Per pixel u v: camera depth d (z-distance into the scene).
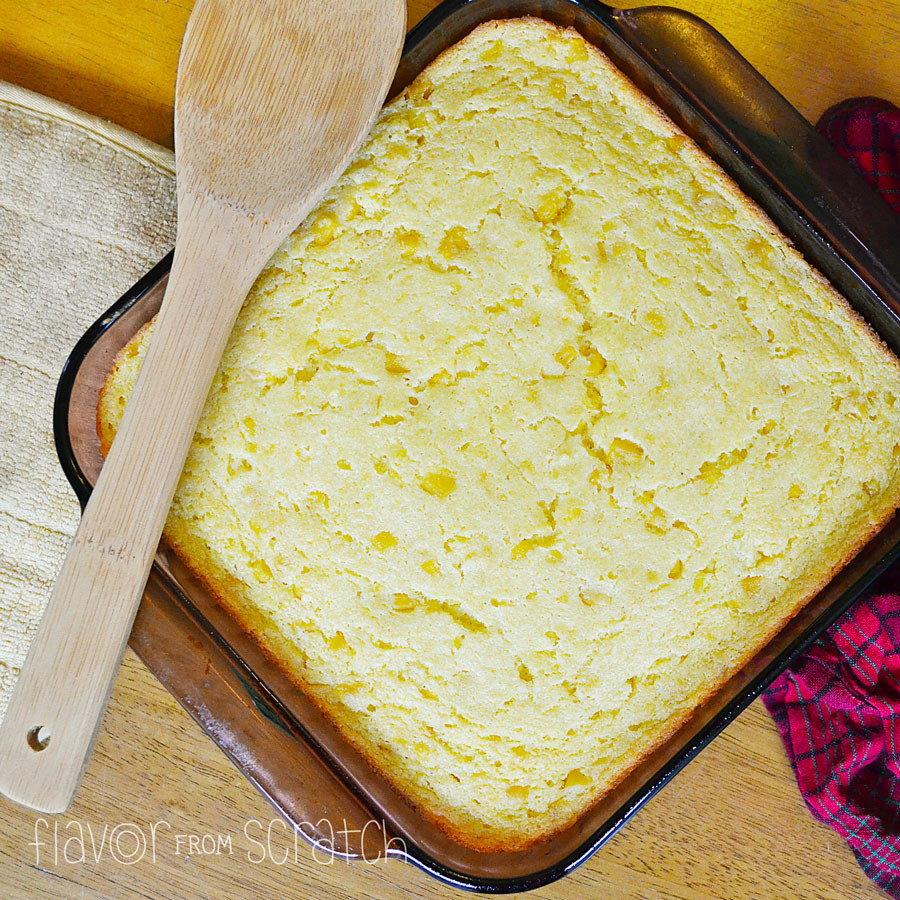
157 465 0.49
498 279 0.51
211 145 0.49
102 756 0.56
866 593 0.55
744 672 0.52
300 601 0.52
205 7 0.49
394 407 0.51
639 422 0.51
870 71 0.56
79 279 0.55
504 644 0.51
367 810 0.52
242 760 0.51
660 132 0.52
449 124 0.51
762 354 0.52
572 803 0.52
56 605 0.49
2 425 0.55
